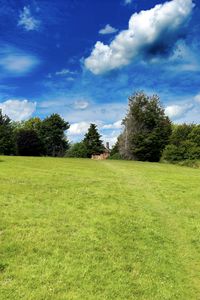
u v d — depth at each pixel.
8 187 23.00
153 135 77.12
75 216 17.81
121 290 11.24
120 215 18.75
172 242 15.78
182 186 29.52
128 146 79.56
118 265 12.84
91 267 12.48
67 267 12.29
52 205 19.47
